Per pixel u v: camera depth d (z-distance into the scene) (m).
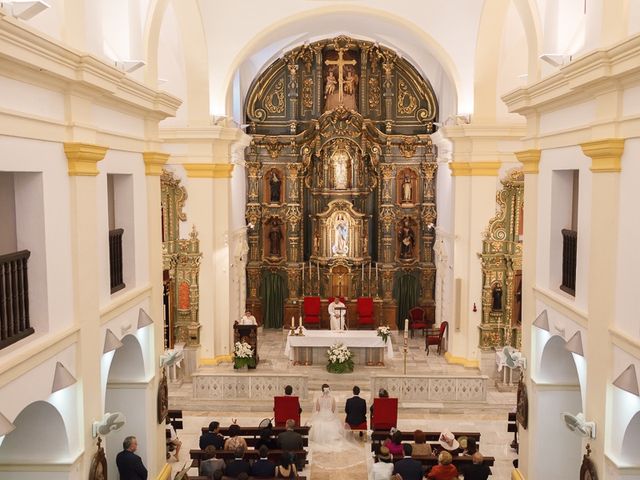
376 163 23.84
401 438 12.48
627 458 7.62
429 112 23.86
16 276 7.03
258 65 23.19
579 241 9.04
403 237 24.39
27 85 6.82
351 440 14.34
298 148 24.06
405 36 20.48
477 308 18.77
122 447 11.22
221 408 16.25
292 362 19.38
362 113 24.05
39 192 7.28
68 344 7.95
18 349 6.75
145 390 11.21
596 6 8.38
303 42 23.25
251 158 23.86
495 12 16.86
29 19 6.81
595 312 8.20
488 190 18.38
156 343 11.70
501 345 18.42
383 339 19.00
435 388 16.16
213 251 19.03
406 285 24.47
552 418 10.82
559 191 10.27
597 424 8.14
